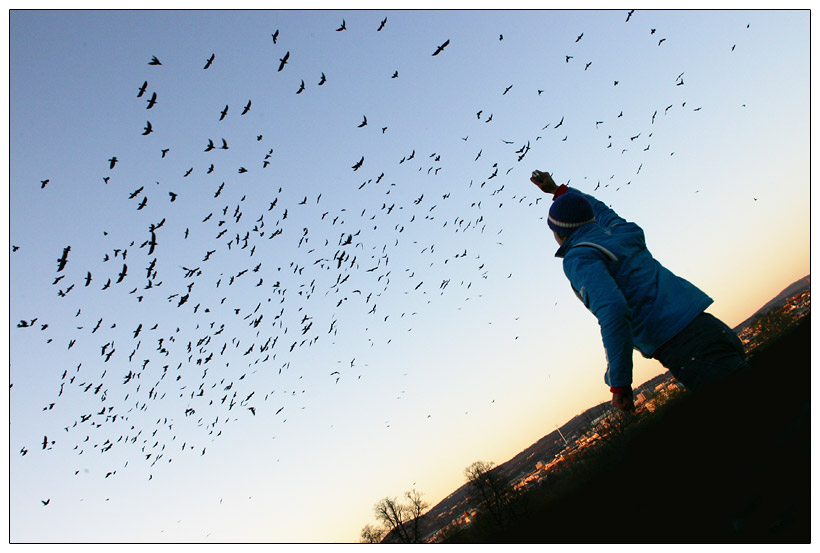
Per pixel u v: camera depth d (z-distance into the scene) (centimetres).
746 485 63
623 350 189
